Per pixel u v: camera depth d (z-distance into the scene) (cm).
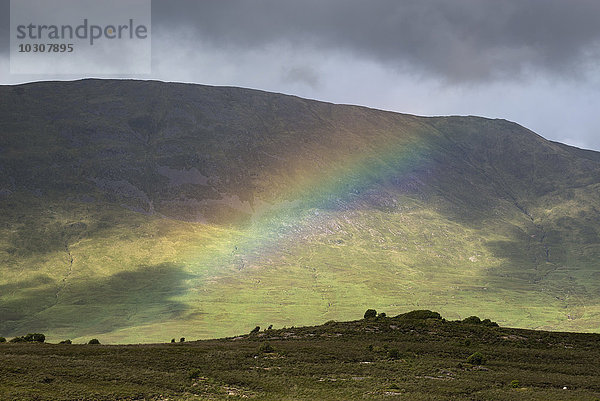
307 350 8438
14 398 5291
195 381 6544
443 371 7444
